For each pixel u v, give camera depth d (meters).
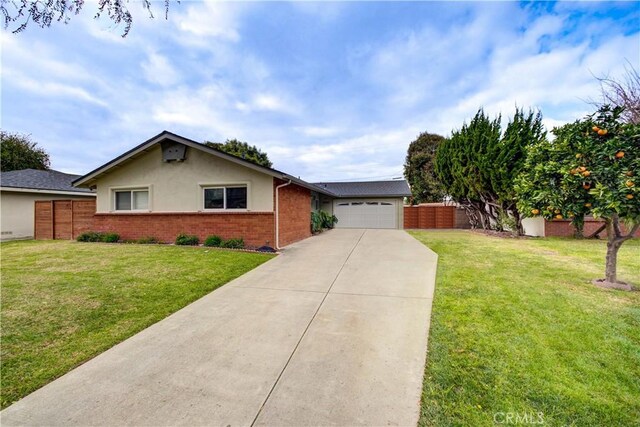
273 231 8.91
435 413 2.05
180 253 7.68
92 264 6.42
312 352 2.92
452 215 17.48
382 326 3.48
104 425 1.99
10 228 12.62
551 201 4.46
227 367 2.68
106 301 4.25
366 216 18.72
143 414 2.08
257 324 3.58
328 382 2.44
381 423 1.98
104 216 10.56
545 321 3.38
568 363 2.56
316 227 13.60
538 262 6.47
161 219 9.91
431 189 27.53
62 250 8.26
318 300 4.39
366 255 7.73
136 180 10.21
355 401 2.20
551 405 2.08
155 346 3.06
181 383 2.44
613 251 4.71
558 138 4.67
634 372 2.42
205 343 3.12
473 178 12.53
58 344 3.06
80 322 3.58
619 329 3.15
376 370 2.59
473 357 2.70
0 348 2.96
